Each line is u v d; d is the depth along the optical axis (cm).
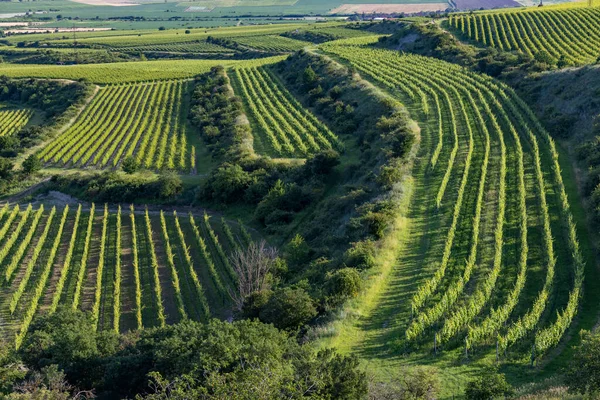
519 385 2980
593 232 4566
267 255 5366
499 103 8331
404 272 4359
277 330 3491
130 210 7944
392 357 3369
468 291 3978
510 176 5894
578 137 6588
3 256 6606
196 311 5347
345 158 8019
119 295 5681
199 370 2834
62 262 6481
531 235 4656
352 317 3791
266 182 7650
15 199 8694
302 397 2338
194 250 6581
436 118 8038
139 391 3306
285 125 9750
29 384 3102
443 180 5844
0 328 5175
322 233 6000
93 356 3666
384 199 5612
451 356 3328
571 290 3875
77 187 8650
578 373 2403
